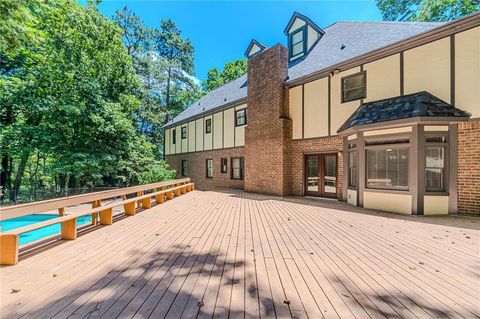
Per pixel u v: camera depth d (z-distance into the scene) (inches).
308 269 115.4
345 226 201.0
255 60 461.1
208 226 200.2
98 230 186.1
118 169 490.3
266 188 432.1
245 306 83.7
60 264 119.1
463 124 240.2
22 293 91.0
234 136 540.4
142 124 954.1
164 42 1130.0
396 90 288.5
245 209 280.8
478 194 232.8
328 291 94.6
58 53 436.1
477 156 233.3
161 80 1025.5
